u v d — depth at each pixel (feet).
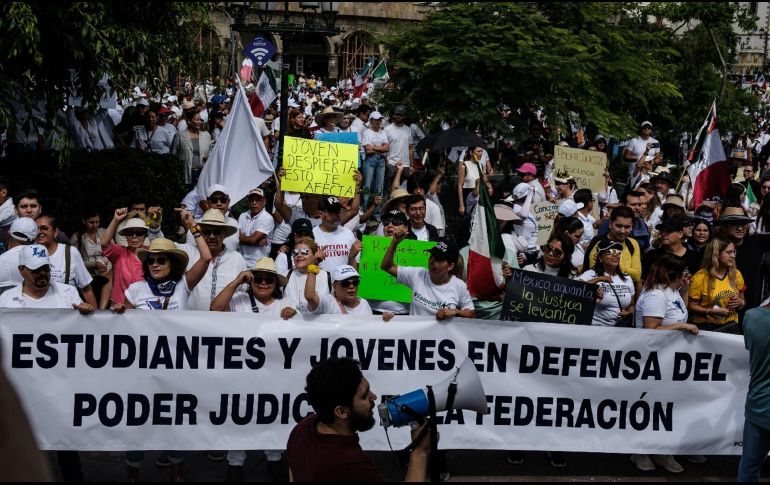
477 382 13.15
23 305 19.42
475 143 40.93
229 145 29.66
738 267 26.40
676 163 73.26
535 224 33.22
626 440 20.94
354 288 21.12
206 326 19.29
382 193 47.42
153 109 46.19
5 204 26.25
